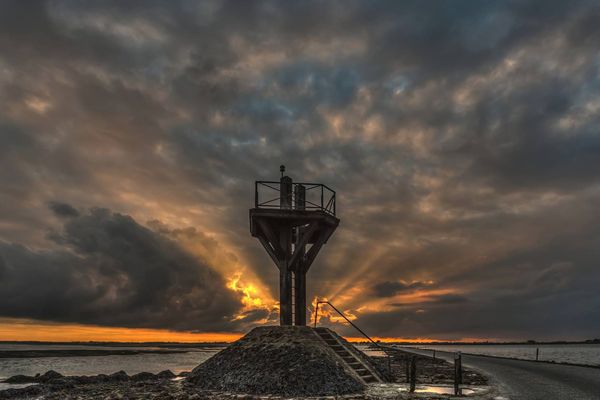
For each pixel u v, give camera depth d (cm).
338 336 2909
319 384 2139
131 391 2436
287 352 2384
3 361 6844
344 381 2219
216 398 2048
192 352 12688
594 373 3453
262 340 2605
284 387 2133
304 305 2914
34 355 8775
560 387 2538
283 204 2869
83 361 7169
